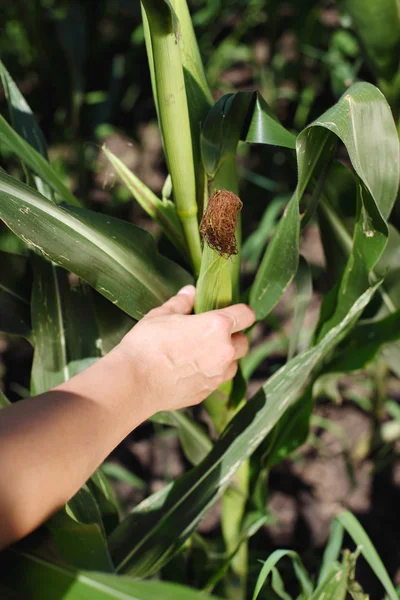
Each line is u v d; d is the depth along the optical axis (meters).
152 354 0.67
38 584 0.57
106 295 0.78
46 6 2.06
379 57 0.96
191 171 0.78
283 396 0.82
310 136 0.73
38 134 0.98
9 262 0.93
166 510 0.83
